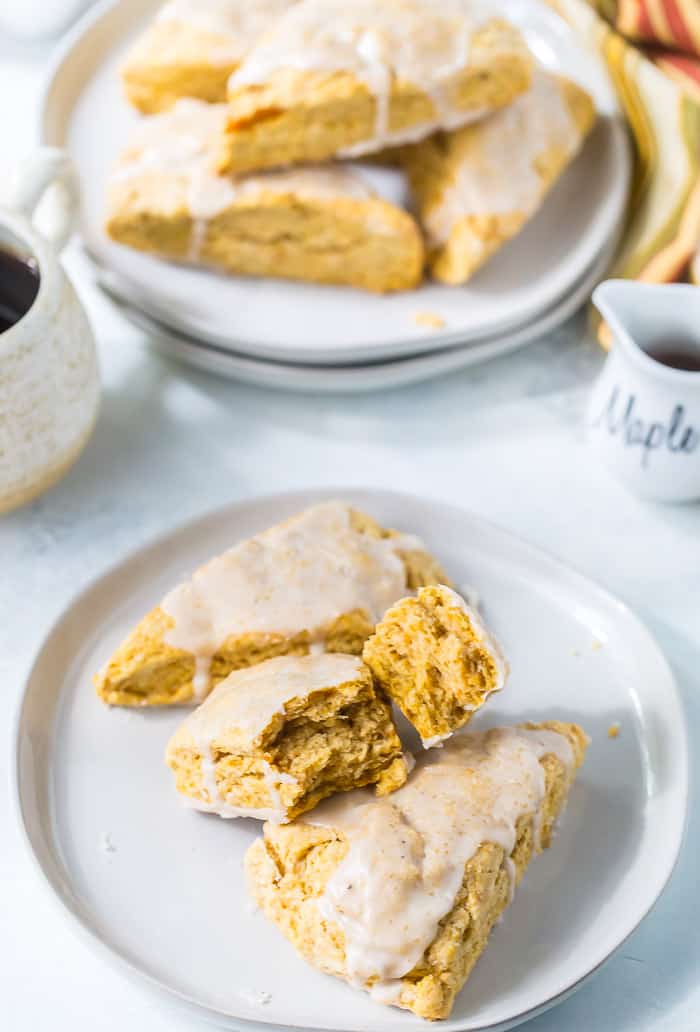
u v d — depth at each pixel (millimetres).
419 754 633
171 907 617
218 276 756
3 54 864
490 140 744
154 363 756
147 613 676
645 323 696
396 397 750
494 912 607
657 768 645
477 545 692
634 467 706
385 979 591
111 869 624
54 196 720
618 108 784
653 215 757
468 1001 597
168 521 714
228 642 653
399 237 733
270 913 608
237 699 624
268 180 741
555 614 680
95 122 804
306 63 731
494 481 726
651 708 657
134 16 832
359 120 736
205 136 756
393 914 593
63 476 716
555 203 774
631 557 707
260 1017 589
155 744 650
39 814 632
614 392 699
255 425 740
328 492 695
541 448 735
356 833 607
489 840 606
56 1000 614
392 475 727
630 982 617
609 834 632
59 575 700
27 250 685
